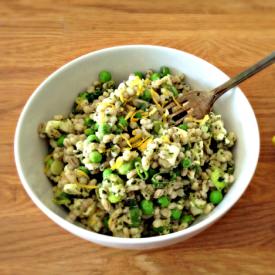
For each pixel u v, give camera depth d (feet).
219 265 0.73
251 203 0.78
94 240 0.62
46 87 0.76
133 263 0.73
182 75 0.83
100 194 0.68
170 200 0.71
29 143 0.72
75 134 0.77
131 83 0.77
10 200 0.78
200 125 0.75
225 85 0.76
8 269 0.72
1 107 0.88
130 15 1.01
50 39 0.97
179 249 0.74
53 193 0.73
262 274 0.72
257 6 1.02
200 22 1.00
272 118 0.87
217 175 0.72
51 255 0.73
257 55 0.95
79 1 1.02
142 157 0.69
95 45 0.96
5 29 0.98
